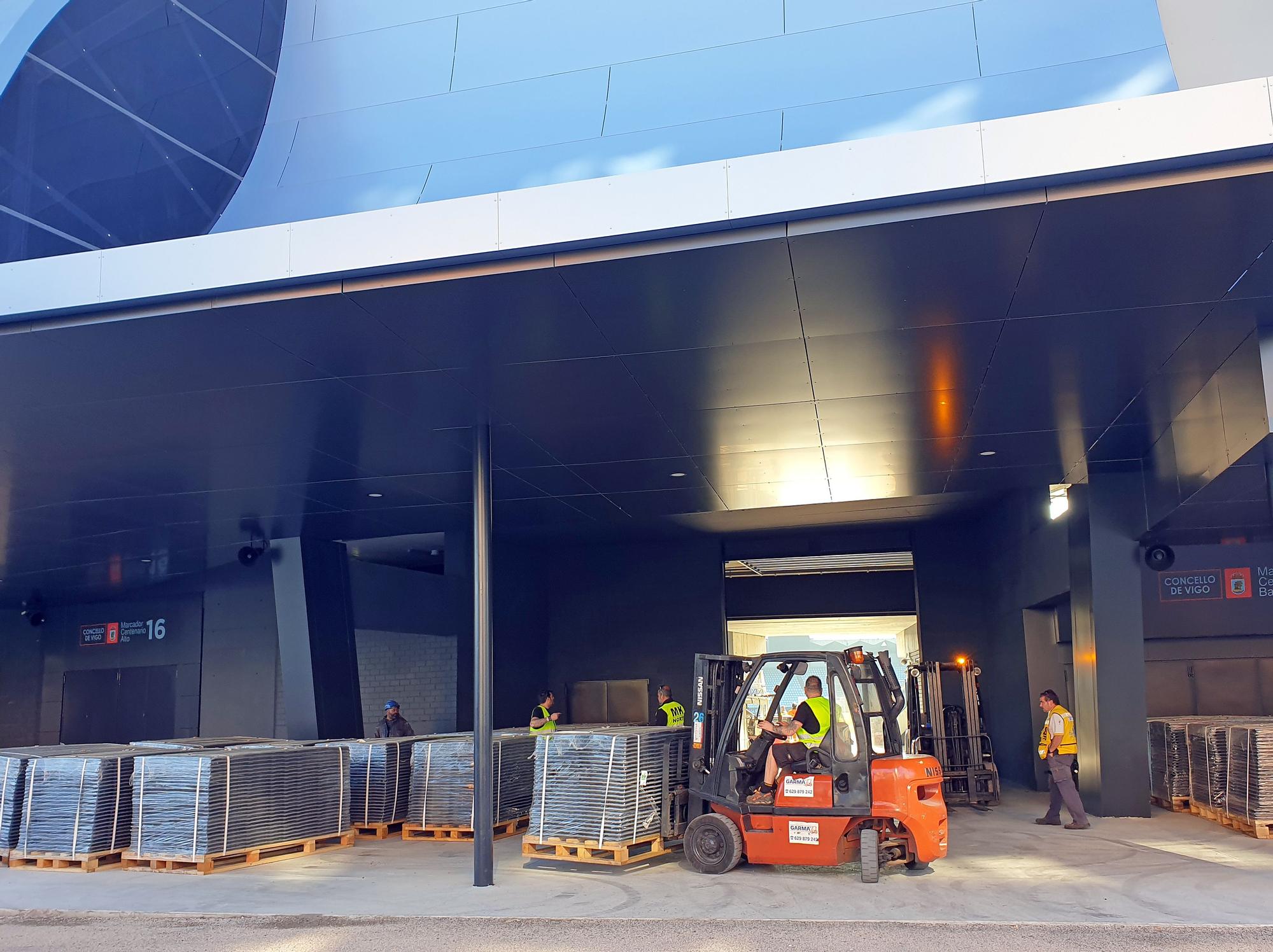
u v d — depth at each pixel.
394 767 12.96
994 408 10.31
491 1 10.09
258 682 19.52
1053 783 12.62
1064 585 14.57
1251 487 10.39
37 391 8.99
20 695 22.23
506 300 7.28
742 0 9.20
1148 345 8.51
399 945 7.02
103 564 18.45
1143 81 7.90
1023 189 6.00
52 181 10.02
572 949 6.79
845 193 6.11
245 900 8.73
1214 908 7.77
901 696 10.08
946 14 8.59
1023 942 6.77
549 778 10.40
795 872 9.67
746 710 10.90
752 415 10.40
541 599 22.17
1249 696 15.75
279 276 6.99
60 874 10.28
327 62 10.38
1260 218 6.22
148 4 10.65
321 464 12.06
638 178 6.48
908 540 20.92
